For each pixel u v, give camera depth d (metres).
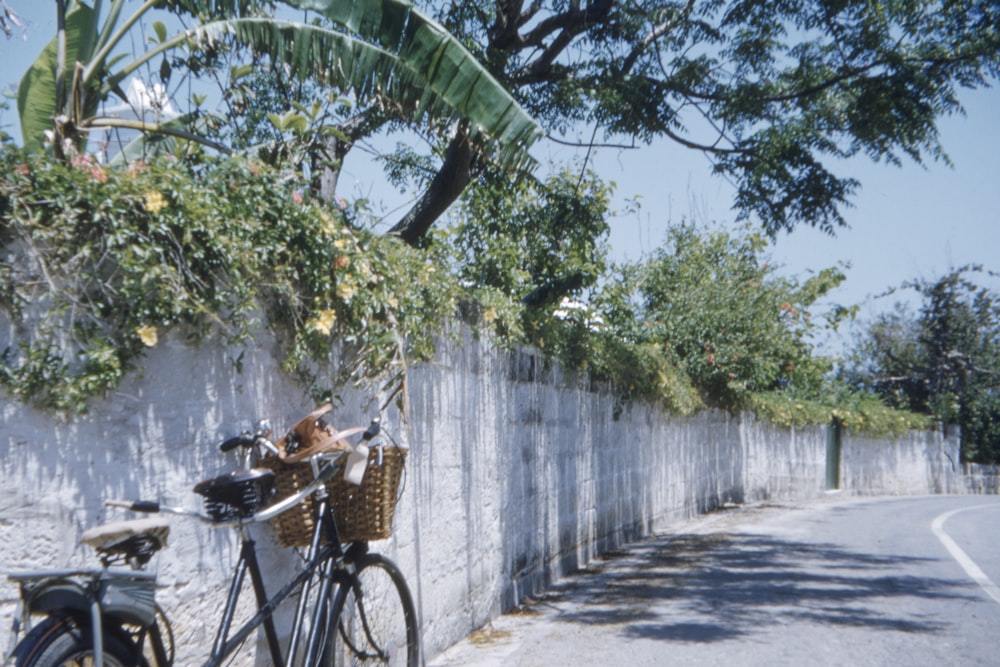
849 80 12.02
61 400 3.57
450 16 11.00
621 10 11.53
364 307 5.41
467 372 7.54
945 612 8.42
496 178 11.34
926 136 11.95
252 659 4.62
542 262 11.98
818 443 27.62
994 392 43.22
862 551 12.91
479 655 6.78
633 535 13.57
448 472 7.07
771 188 12.34
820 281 20.14
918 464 36.66
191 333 4.23
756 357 18.56
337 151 9.52
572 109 11.72
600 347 11.53
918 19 11.56
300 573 4.44
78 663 3.21
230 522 3.96
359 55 6.41
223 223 4.30
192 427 4.24
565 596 9.19
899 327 43.72
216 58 6.59
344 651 5.32
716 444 19.30
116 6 6.36
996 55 11.44
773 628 7.66
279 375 4.88
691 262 18.88
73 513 3.64
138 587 3.35
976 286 42.53
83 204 3.70
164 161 4.29
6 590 3.37
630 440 13.48
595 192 11.99
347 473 4.56
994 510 23.36
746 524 16.39
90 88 5.90
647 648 6.95
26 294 3.52
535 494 9.38
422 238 10.41
